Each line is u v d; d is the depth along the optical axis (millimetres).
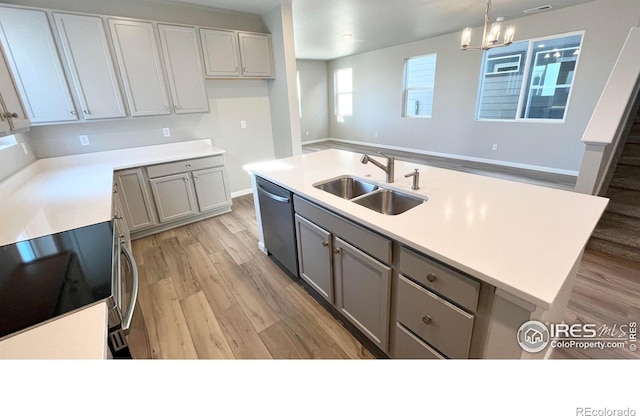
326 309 2016
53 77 2553
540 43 4676
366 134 8289
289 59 3670
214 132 3895
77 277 994
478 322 1020
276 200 2123
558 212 1297
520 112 5141
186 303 2113
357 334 1785
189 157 3250
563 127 4609
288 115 3906
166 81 3109
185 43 3129
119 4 2936
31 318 803
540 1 3879
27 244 1257
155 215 3158
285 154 4215
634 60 2383
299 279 2352
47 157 2859
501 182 1734
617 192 2777
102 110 2822
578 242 1046
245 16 3678
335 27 4668
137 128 3318
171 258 2723
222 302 2113
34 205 1793
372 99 7781
